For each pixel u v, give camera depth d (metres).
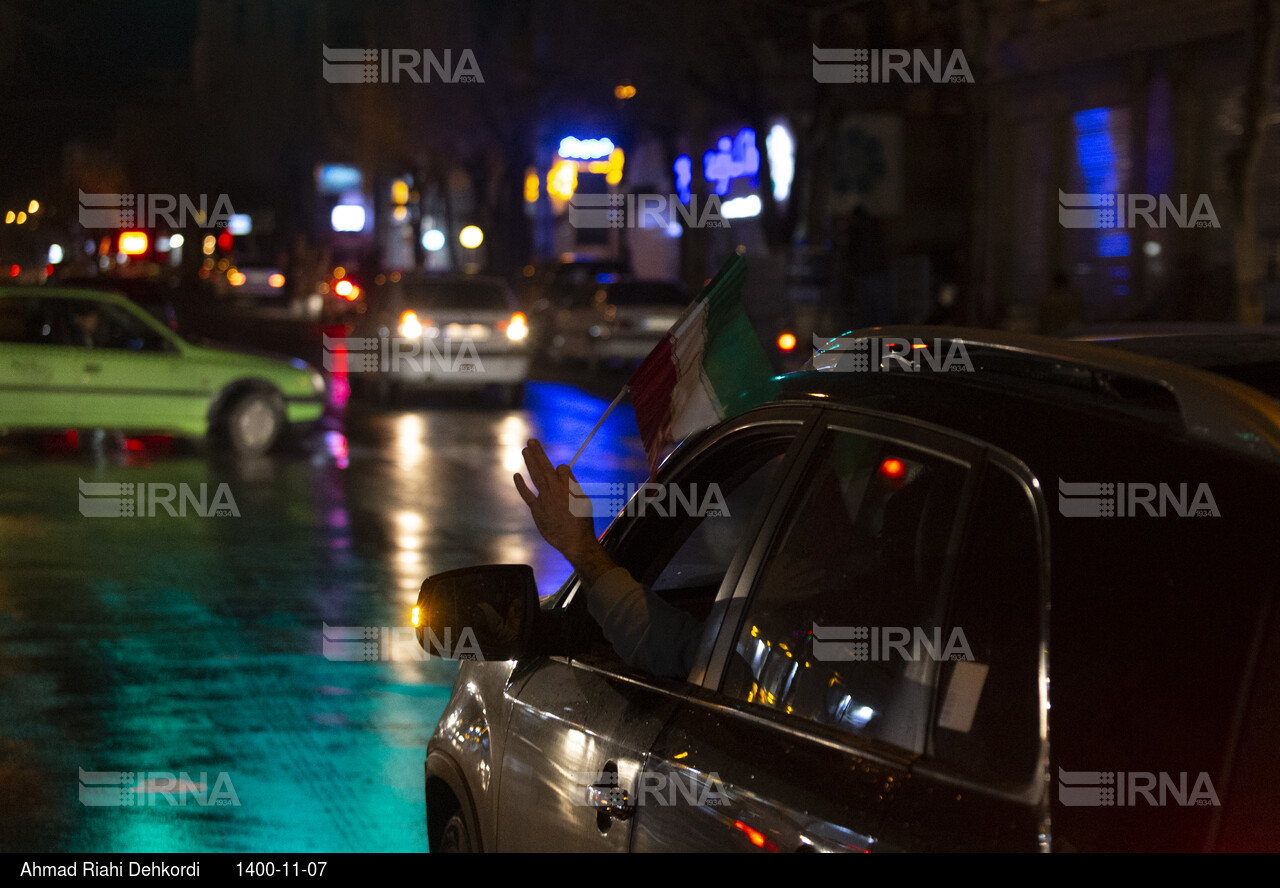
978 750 4.62
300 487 33.88
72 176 127.94
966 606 4.86
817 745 5.28
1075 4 58.97
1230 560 4.15
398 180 126.31
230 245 136.00
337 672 17.92
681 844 5.67
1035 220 64.69
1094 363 5.08
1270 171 49.47
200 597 22.17
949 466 5.21
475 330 53.66
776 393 6.57
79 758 14.59
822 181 66.38
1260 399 4.45
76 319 38.62
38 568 24.30
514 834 7.32
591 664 7.16
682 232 78.62
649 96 85.88
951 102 67.38
